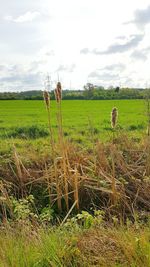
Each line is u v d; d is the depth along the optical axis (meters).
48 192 8.27
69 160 8.88
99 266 4.43
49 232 5.50
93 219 6.24
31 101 62.88
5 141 11.79
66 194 7.70
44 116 29.53
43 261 4.49
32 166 9.18
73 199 8.04
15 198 7.99
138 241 4.60
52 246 4.68
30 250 4.64
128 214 7.53
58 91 7.45
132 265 4.29
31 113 33.38
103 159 8.80
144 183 8.38
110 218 6.98
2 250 4.65
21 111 36.69
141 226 5.89
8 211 7.49
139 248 4.55
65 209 7.95
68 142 9.70
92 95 66.38
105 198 8.02
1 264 4.38
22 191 8.34
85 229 5.59
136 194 8.02
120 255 4.62
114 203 7.61
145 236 4.90
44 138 13.91
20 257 4.47
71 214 7.71
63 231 5.37
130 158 9.51
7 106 46.78
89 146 10.62
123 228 5.62
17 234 5.45
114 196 7.63
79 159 8.81
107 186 8.07
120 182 8.12
